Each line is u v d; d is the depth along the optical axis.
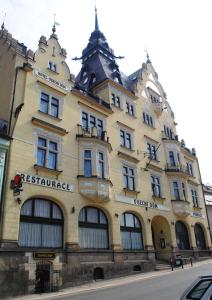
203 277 6.16
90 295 14.31
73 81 25.41
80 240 21.09
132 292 14.01
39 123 20.86
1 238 16.20
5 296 15.17
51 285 17.33
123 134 29.39
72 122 23.83
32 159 19.62
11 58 21.89
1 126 18.95
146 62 40.19
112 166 26.09
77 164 22.66
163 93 40.66
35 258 17.27
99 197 22.31
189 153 40.31
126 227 25.50
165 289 14.08
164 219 30.62
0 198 16.95
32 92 21.53
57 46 25.23
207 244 36.53
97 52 35.56
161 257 30.27
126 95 32.28
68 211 20.55
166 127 37.72
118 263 22.69
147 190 29.28
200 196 39.31
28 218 18.41
